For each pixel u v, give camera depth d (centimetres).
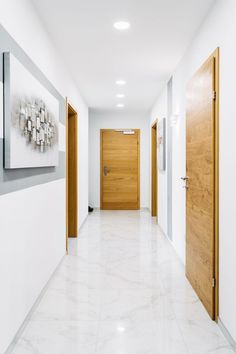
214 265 255
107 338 229
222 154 239
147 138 862
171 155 482
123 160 862
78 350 214
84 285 328
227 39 229
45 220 306
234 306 217
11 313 212
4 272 199
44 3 270
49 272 327
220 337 232
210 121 261
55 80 359
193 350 215
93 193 864
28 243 250
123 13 292
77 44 362
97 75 488
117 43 362
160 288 323
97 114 857
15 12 221
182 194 398
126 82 530
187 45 367
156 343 223
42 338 229
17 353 210
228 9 228
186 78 378
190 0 267
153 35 339
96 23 311
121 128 858
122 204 866
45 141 293
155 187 746
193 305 285
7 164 198
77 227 544
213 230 255
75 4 274
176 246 436
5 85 198
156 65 438
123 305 283
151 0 268
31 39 261
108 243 499
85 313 267
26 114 234
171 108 486
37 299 279
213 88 255
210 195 262
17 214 223
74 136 536
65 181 422
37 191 277
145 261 410
